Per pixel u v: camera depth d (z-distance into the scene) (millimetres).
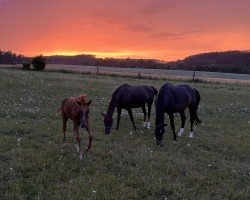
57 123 15016
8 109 17234
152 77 46469
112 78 40938
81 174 9039
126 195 7945
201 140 13891
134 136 13781
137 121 17094
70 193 7801
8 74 30688
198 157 11469
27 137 12453
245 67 111375
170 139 13695
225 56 125062
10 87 24031
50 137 12570
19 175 8625
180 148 12398
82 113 9906
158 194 8289
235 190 8828
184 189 8531
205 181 9234
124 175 9312
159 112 12523
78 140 10328
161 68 114125
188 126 16750
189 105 14172
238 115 21016
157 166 10109
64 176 8797
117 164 9984
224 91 33406
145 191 8312
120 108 14672
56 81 29688
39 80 28938
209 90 33250
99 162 10133
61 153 10602
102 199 7691
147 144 12602
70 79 32594
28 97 21328
